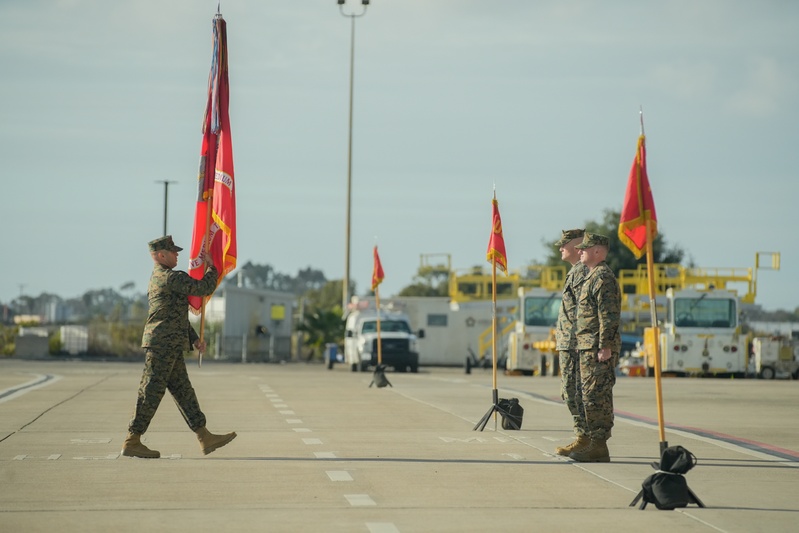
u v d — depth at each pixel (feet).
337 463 84.99
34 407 136.56
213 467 82.28
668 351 289.74
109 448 93.50
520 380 233.76
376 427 114.52
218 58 96.43
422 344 382.22
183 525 59.82
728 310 292.20
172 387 88.07
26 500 67.46
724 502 68.49
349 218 417.28
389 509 65.10
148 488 72.23
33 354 426.92
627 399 170.30
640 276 350.84
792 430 117.08
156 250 87.66
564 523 61.21
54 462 84.53
